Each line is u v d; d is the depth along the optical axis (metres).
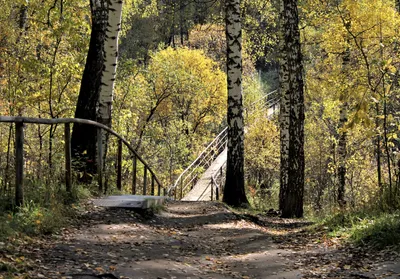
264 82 49.78
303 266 5.89
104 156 10.59
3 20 13.15
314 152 24.28
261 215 13.02
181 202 12.84
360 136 18.50
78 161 9.03
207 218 9.98
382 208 8.42
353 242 6.80
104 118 10.65
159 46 33.84
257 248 7.19
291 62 12.06
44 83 13.61
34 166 8.70
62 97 14.19
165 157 27.62
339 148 18.55
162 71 27.52
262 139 29.28
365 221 7.43
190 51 32.94
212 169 25.98
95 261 5.05
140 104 25.09
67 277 4.31
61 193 7.62
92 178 9.35
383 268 5.31
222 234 8.34
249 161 29.38
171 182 25.92
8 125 11.14
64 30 12.50
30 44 13.11
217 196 19.61
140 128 25.72
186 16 16.77
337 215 8.75
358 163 20.09
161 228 7.97
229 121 14.20
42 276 4.21
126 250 5.84
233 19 13.86
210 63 33.44
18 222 5.74
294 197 12.53
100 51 10.61
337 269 5.55
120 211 8.16
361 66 13.79
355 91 6.85
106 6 10.72
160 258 5.73
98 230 6.73
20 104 13.17
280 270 5.74
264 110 32.53
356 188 20.42
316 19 16.02
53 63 13.20
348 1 13.84
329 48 16.16
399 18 13.79
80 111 10.34
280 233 9.09
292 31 11.95
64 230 6.32
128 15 23.61
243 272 5.65
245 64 35.94
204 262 5.98
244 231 8.86
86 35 13.72
